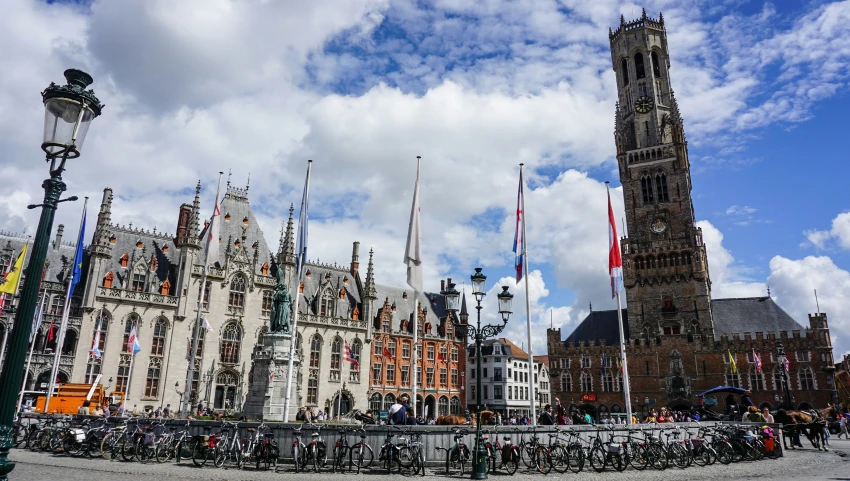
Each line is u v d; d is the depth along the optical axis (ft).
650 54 353.51
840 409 241.14
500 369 407.64
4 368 28.50
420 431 78.84
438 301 341.21
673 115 332.19
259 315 235.20
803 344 263.49
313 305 261.44
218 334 220.84
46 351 186.39
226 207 252.21
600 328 327.88
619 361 298.15
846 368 272.72
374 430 79.25
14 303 185.57
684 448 82.89
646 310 303.07
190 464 78.48
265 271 244.83
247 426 81.76
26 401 175.73
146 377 200.95
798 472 74.02
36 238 30.99
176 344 209.87
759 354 270.67
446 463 75.46
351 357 221.25
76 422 94.73
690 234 304.09
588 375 304.30
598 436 82.43
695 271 296.30
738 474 72.49
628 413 126.52
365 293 278.05
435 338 310.04
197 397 208.54
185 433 82.64
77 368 187.32
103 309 197.36
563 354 312.71
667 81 348.59
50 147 32.42
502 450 75.66
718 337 293.64
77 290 202.18
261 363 123.95
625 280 312.09
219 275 226.38
